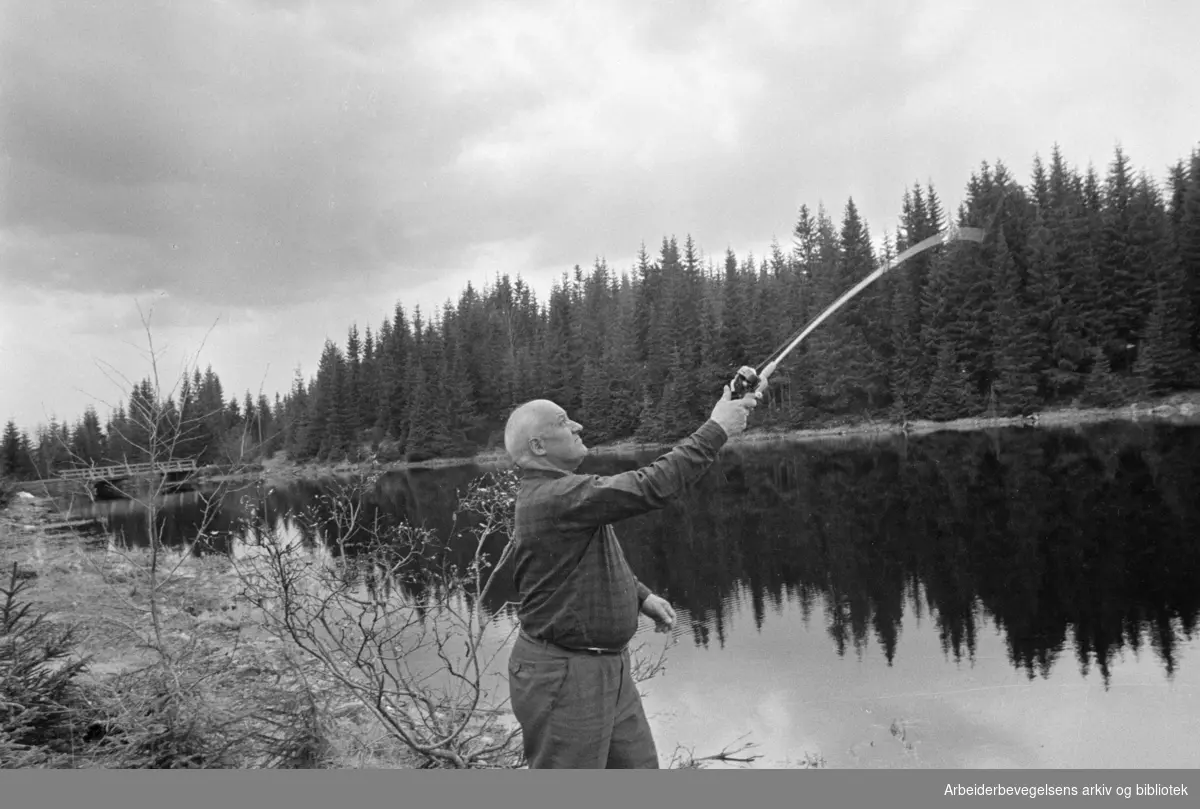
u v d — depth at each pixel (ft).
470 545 37.04
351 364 183.62
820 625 24.17
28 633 13.43
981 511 43.78
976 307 126.62
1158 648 19.81
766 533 42.75
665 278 196.03
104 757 11.05
